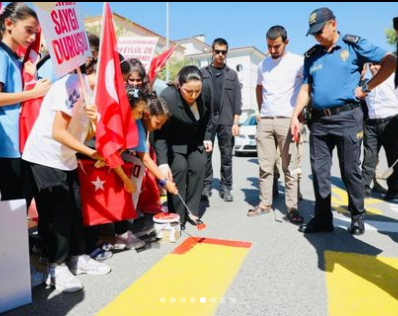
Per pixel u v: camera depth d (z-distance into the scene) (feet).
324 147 11.11
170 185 10.30
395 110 15.31
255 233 11.30
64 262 7.77
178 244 10.28
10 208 6.66
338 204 15.46
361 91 10.21
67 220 7.72
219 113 15.89
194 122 11.54
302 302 7.01
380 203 15.51
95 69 8.41
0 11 8.15
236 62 107.24
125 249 9.91
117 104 7.92
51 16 6.48
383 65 9.55
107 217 9.43
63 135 7.19
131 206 9.86
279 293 7.38
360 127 10.58
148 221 12.28
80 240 8.44
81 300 7.12
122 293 7.39
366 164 16.39
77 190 8.36
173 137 11.71
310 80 11.42
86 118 7.89
